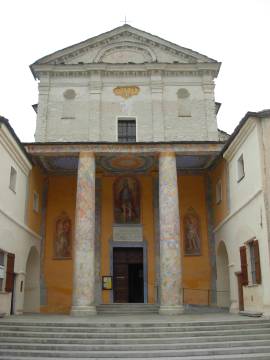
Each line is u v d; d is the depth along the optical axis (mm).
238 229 22781
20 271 23812
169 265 23016
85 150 24766
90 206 23953
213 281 28188
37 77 30594
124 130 29516
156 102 29516
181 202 29797
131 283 29031
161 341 15164
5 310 21141
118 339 15250
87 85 30094
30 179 26109
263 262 18797
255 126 19828
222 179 26578
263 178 18984
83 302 22266
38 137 28766
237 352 14250
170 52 30609
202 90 30047
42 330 16469
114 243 29109
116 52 30719
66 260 28672
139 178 30422
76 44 30438
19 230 23625
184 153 25031
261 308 19000
